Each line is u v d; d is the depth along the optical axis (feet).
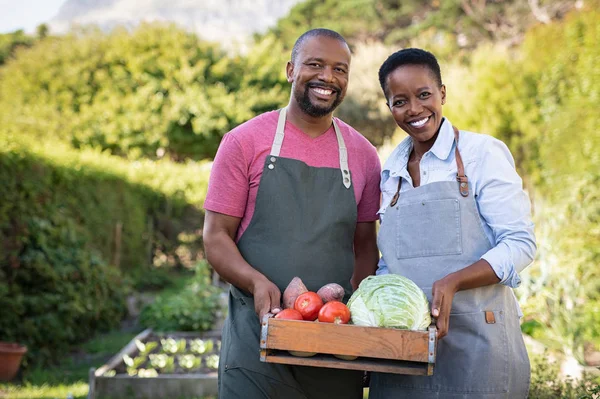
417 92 9.25
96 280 30.19
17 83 70.59
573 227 26.21
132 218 46.06
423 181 9.46
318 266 9.78
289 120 10.15
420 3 97.04
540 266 22.71
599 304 21.86
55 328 25.61
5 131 28.68
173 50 73.05
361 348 8.00
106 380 19.61
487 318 8.94
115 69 71.05
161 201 53.93
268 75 76.69
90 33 75.56
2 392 20.29
